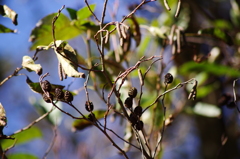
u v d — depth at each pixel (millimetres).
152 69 1653
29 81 1259
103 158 2041
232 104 1358
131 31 1419
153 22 1701
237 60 1757
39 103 1476
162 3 1829
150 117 1531
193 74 1799
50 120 1461
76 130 1398
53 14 1376
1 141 1472
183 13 1877
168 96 1604
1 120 1224
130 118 1209
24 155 1509
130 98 1200
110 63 1438
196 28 1976
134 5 1635
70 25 1395
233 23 2037
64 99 1206
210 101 2045
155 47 1697
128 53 1468
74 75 1196
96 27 1397
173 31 1371
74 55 1222
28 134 1489
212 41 1791
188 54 1827
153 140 1453
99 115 1424
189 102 2000
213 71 1638
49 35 1399
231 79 1997
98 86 1494
